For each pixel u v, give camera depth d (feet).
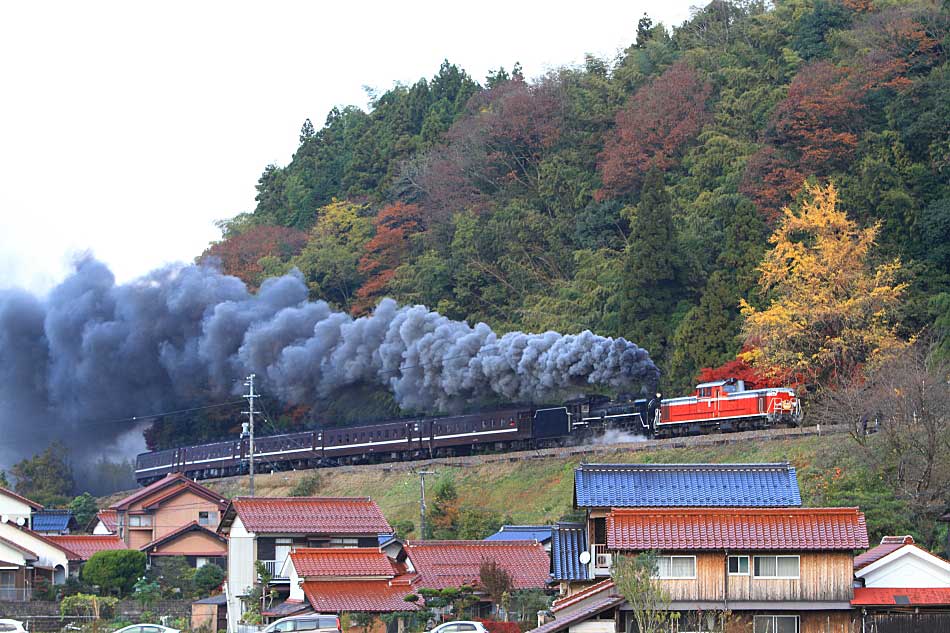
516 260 377.91
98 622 171.22
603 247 360.07
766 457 212.43
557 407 264.11
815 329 248.73
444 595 154.20
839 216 261.44
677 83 378.94
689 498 136.87
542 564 165.07
